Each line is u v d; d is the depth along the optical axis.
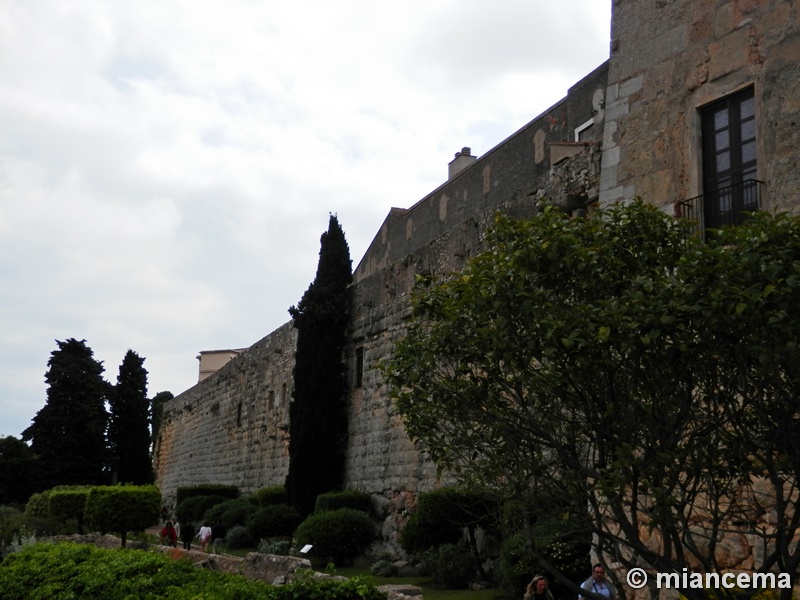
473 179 32.50
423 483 23.42
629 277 8.52
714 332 7.36
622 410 7.79
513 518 8.98
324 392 29.22
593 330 7.65
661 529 8.15
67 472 54.12
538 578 13.03
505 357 8.35
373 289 28.03
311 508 28.55
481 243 21.19
